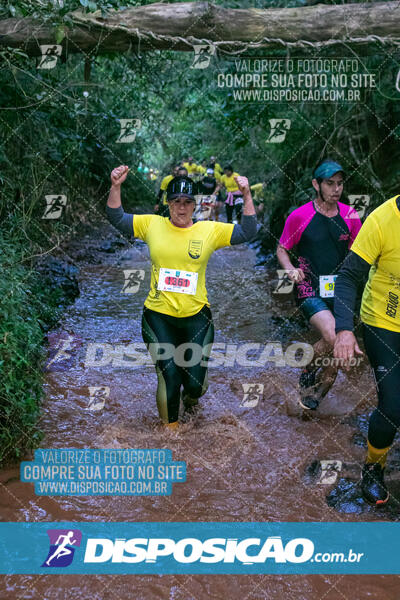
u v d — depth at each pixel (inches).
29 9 205.3
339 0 244.8
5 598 101.0
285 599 102.6
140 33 197.5
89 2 188.7
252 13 195.9
